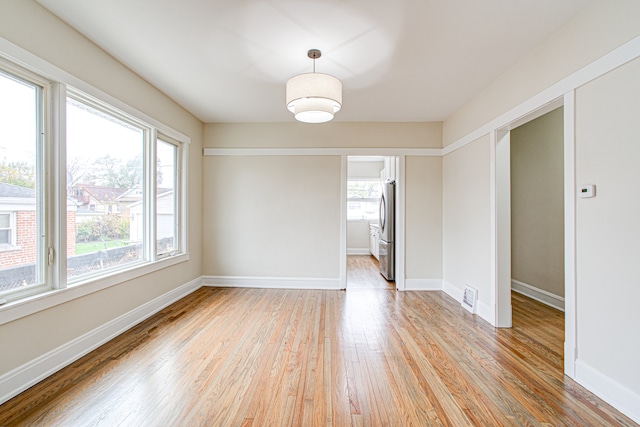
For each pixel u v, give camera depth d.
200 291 4.15
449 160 4.07
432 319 3.12
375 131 4.32
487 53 2.49
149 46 2.40
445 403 1.74
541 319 3.13
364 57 2.57
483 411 1.67
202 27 2.16
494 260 2.95
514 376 2.03
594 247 1.84
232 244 4.42
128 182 2.90
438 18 2.05
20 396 1.75
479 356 2.31
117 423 1.55
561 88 2.11
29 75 1.89
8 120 1.81
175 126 3.62
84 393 1.80
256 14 2.01
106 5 1.91
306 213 4.37
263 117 4.17
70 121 2.25
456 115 3.86
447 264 4.13
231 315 3.19
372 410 1.68
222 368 2.11
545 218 3.70
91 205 2.46
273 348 2.43
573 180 1.99
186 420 1.58
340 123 4.34
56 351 2.04
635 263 1.60
